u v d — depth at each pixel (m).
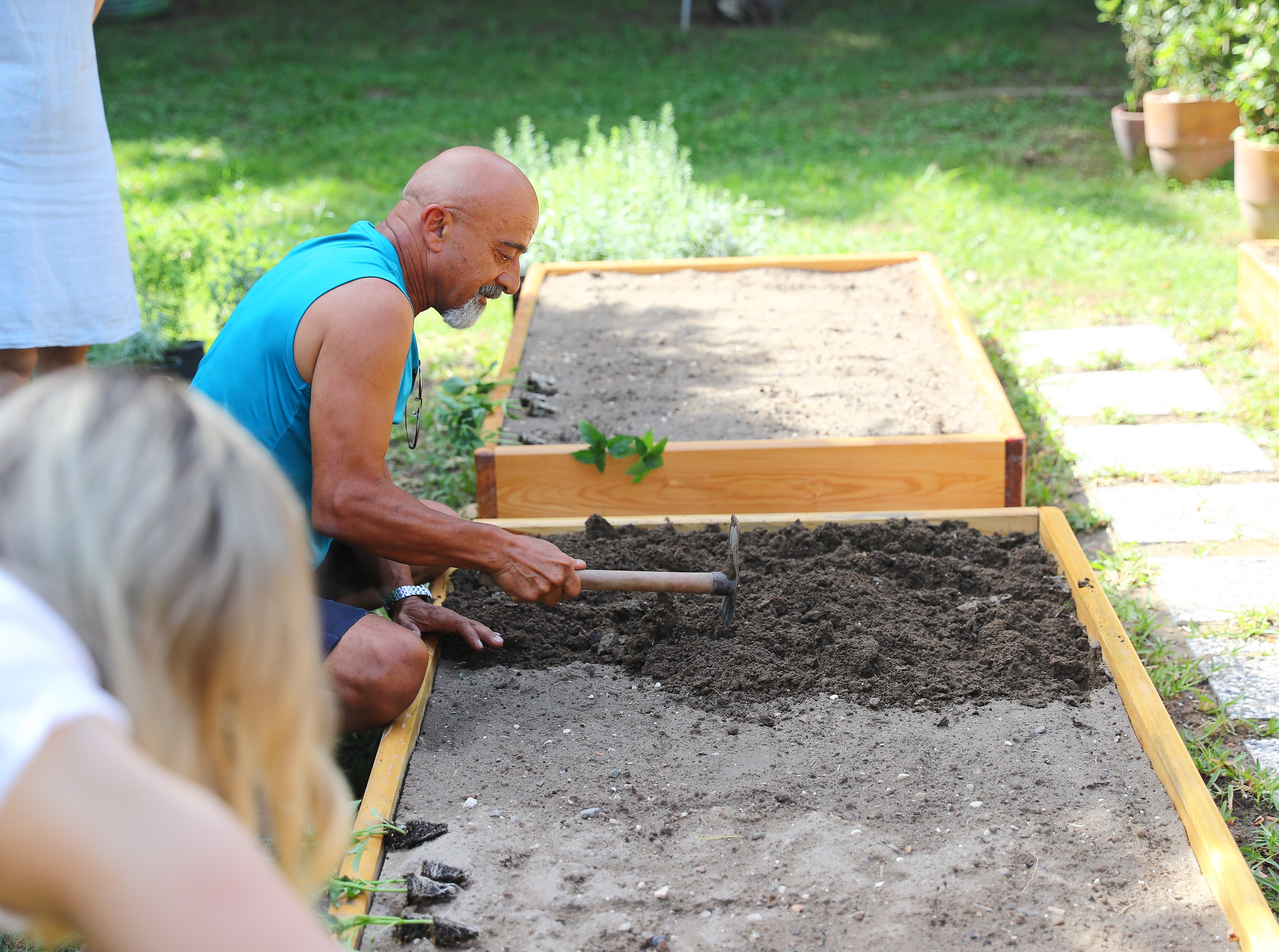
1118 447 4.78
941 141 10.14
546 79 13.28
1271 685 3.24
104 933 0.83
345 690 2.59
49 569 0.90
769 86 12.50
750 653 2.97
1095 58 12.97
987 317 6.23
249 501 0.95
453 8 17.61
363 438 2.61
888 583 3.29
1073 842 2.29
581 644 3.07
